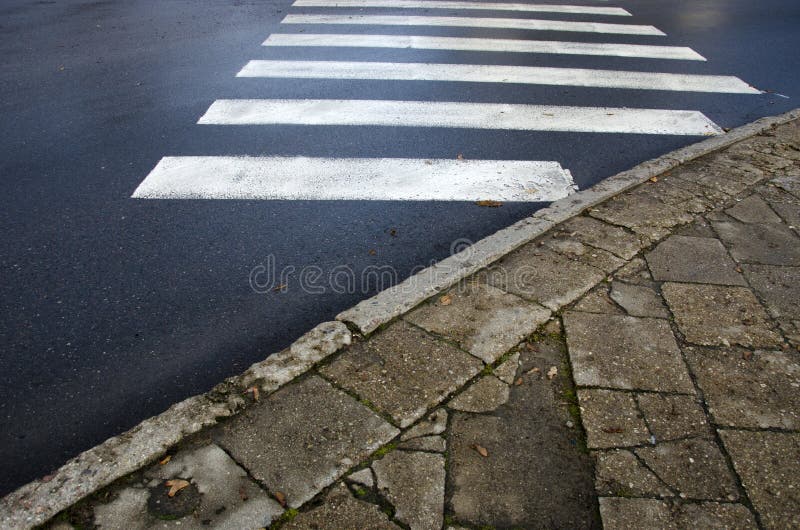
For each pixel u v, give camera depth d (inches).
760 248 157.1
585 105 254.8
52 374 120.0
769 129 232.5
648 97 264.5
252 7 405.7
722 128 235.5
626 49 326.0
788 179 193.0
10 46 320.2
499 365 117.0
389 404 107.4
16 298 140.3
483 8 408.2
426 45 326.3
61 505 89.8
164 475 94.7
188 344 128.0
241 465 96.1
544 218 167.6
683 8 414.6
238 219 172.7
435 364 116.3
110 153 208.5
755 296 138.3
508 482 93.8
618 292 138.8
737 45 337.1
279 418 104.6
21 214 173.0
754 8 415.5
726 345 122.6
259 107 246.7
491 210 179.2
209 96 257.1
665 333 125.8
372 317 127.2
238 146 215.0
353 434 101.4
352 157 208.7
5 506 89.7
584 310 132.5
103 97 255.1
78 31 348.8
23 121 231.9
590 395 110.0
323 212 176.9
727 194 183.9
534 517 88.7
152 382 118.4
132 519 88.1
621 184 186.4
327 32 347.6
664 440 100.9
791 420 104.9
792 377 114.6
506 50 321.1
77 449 104.6
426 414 106.0
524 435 102.0
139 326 132.8
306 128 229.5
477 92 265.7
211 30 350.9
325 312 137.7
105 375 120.0
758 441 100.8
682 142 223.0
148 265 152.5
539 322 128.0
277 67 291.4
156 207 177.6
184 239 163.2
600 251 154.2
